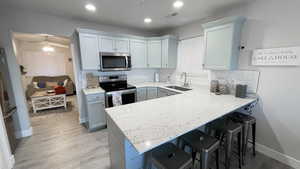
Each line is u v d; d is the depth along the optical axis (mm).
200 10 2375
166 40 3375
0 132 1674
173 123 1239
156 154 1164
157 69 4316
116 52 3174
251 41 2055
